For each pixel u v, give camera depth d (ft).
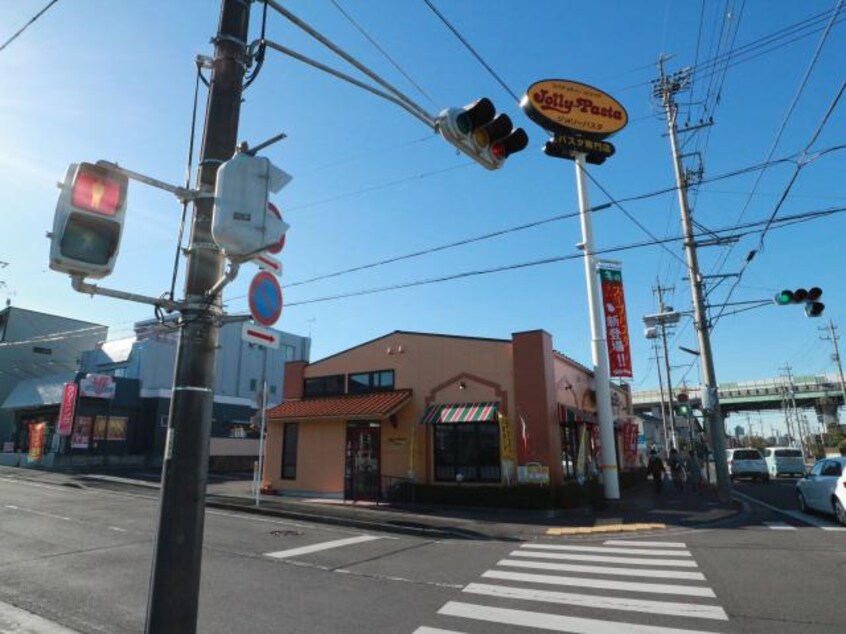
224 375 148.66
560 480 60.70
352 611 23.75
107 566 31.58
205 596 26.18
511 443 60.49
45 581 28.32
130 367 126.52
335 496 69.97
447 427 65.57
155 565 12.46
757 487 95.76
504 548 39.09
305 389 78.28
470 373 65.16
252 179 13.28
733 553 34.99
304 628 21.54
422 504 62.34
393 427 68.54
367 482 68.23
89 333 138.82
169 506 12.66
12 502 59.82
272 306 15.80
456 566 32.86
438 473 64.90
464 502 60.03
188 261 14.25
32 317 148.46
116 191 12.85
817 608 23.06
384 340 72.43
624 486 84.94
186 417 13.15
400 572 31.30
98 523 46.62
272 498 67.87
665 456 153.69
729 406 283.18
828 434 256.73
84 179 12.44
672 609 23.53
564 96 66.03
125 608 23.95
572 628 21.38
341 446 71.26
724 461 64.03
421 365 68.69
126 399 118.93
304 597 26.00
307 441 74.08
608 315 69.31
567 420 63.57
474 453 63.46
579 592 26.58
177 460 12.89
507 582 28.76
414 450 66.08
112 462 114.93
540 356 61.36
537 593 26.50
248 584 28.45
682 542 39.81
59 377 123.24
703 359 68.23
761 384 264.93
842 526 45.47
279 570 31.71
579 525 48.57
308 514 53.21
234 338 152.66
